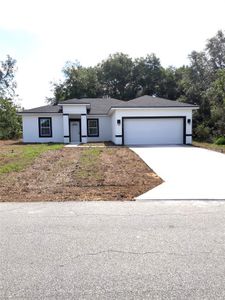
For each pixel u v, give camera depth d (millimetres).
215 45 40406
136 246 4305
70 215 5809
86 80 50844
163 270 3607
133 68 52844
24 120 27125
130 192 7750
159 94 50344
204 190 7742
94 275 3516
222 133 29391
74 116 27688
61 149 19203
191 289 3197
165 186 8328
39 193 7754
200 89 38125
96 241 4500
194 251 4113
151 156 15000
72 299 3049
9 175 10289
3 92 48656
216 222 5297
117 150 18219
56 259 3934
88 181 9164
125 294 3125
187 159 13680
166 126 23188
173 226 5105
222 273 3523
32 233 4863
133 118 23016
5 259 3953
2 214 5934
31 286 3299
